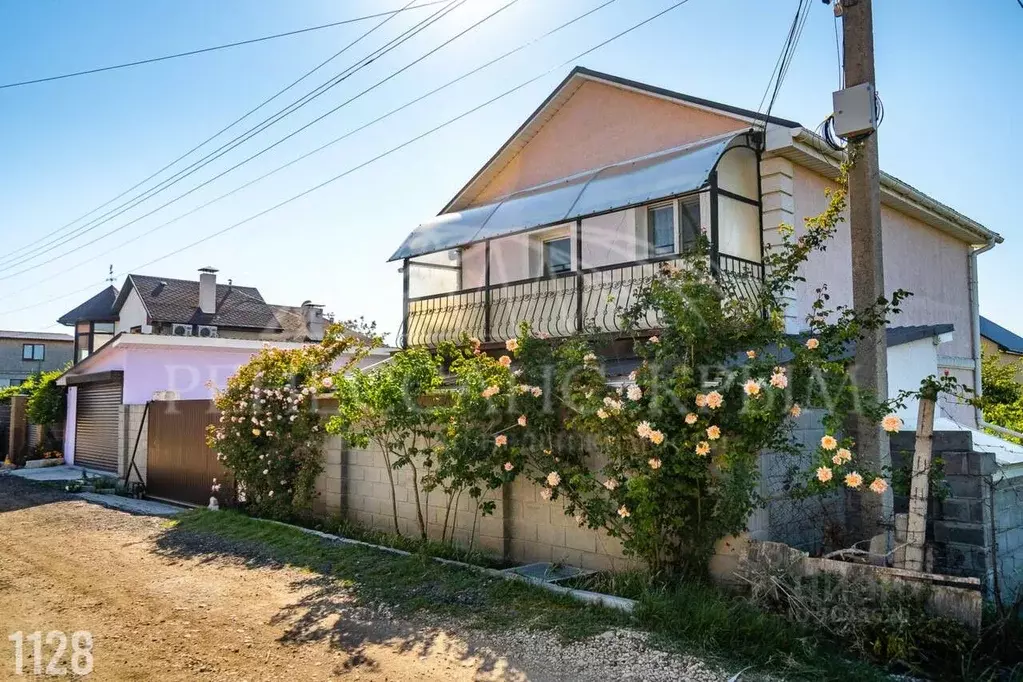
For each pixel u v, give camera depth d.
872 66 6.91
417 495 8.84
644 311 7.31
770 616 5.51
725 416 6.01
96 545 9.84
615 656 5.20
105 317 31.67
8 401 26.06
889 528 6.16
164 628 6.22
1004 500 7.13
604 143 13.10
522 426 7.60
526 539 8.02
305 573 7.96
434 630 5.98
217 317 28.70
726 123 11.38
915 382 10.45
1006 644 5.21
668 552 6.58
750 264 10.45
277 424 11.19
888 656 4.98
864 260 6.71
